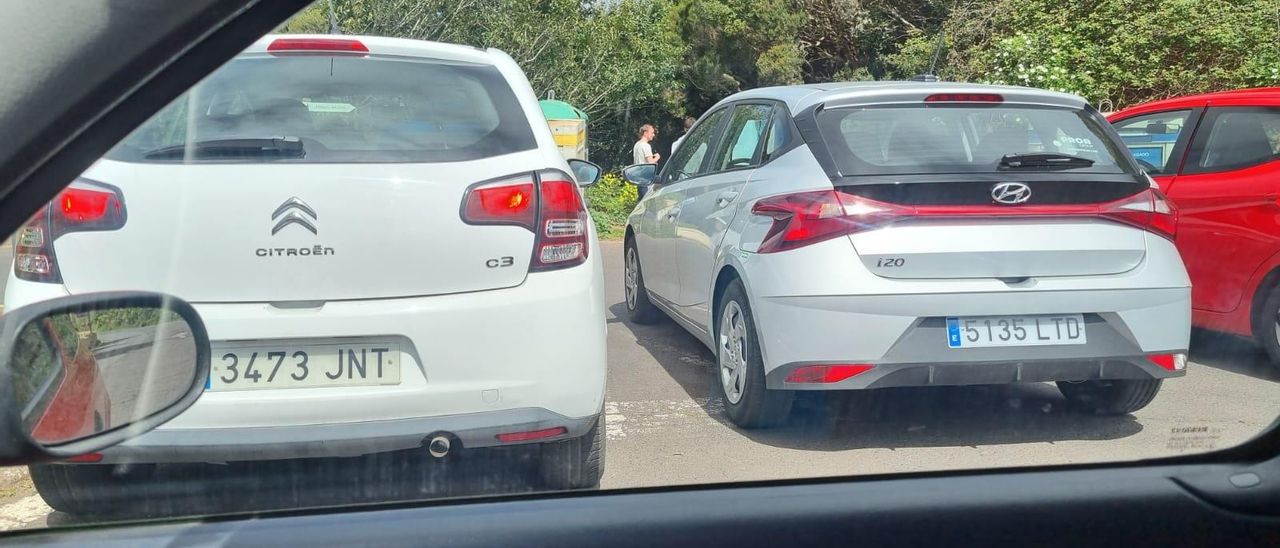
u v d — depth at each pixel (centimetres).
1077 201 385
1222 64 1505
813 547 212
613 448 364
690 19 2941
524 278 294
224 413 269
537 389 291
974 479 231
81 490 238
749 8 2903
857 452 345
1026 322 376
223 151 278
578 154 1459
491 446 287
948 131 403
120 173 268
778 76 2945
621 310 751
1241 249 517
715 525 211
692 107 3092
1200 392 399
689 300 528
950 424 371
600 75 2436
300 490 264
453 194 289
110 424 176
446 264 286
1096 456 310
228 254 273
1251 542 221
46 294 260
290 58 299
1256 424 265
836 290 371
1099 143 414
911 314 369
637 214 673
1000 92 425
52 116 145
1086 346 376
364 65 305
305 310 277
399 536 202
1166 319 386
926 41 2609
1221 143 563
